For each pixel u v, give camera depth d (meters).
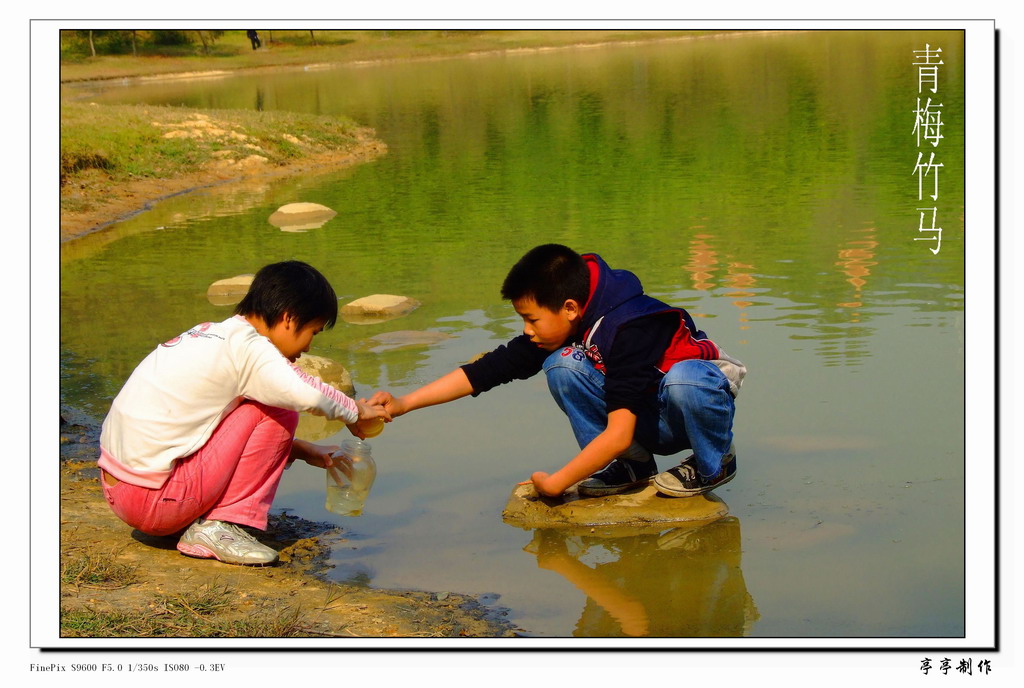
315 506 3.90
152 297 7.08
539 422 4.63
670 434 3.76
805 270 6.92
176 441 3.22
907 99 17.94
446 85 28.94
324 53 47.38
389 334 5.93
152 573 3.21
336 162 14.73
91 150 12.27
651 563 3.35
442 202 10.75
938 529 3.44
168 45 48.53
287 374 3.20
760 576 3.22
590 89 24.86
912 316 5.76
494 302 6.61
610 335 3.60
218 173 13.35
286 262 3.43
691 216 9.14
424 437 4.49
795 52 32.69
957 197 9.30
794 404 4.53
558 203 10.27
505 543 3.54
